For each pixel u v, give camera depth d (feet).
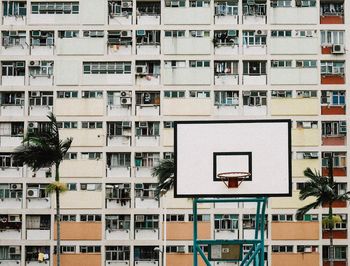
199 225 138.62
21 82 143.84
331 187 120.57
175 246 138.72
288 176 62.23
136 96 143.23
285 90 142.82
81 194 140.15
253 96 142.72
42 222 140.36
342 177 140.67
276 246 138.51
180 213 139.44
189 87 142.72
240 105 142.10
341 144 141.59
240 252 64.44
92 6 145.07
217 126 63.46
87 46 144.15
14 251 139.13
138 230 139.23
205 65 143.43
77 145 141.49
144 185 140.67
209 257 64.64
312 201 139.03
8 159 142.10
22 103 143.64
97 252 138.72
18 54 144.46
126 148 141.28
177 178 62.95
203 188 62.64
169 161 115.55
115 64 143.84
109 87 142.92
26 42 144.66
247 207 139.03
